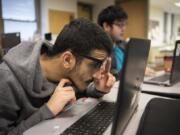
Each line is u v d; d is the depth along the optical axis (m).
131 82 0.63
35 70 0.95
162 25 4.66
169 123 0.83
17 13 4.77
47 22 5.21
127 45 0.56
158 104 1.04
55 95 0.94
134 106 0.87
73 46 0.88
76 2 6.14
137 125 0.83
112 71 1.39
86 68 0.90
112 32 2.02
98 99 1.19
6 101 0.87
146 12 4.96
